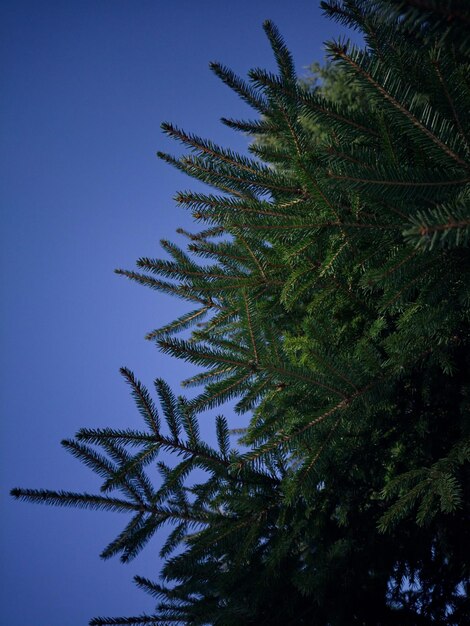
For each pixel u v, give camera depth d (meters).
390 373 2.28
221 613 2.49
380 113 1.99
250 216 2.35
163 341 2.43
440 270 1.96
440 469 2.06
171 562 2.64
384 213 1.88
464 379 2.55
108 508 2.99
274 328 2.99
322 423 2.27
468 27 0.97
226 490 2.85
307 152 2.24
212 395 2.54
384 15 0.99
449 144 1.55
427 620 2.67
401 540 2.69
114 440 2.70
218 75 2.39
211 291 2.85
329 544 2.65
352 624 2.54
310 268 2.45
